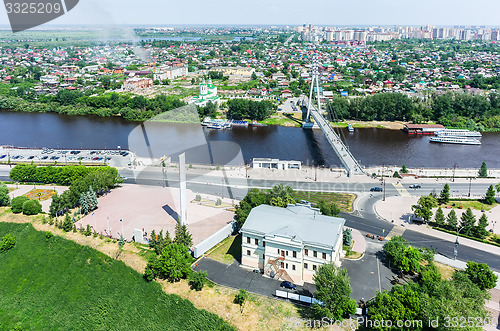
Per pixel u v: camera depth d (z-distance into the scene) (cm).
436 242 17200
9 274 15200
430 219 19388
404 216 19775
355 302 12031
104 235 16975
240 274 14562
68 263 15250
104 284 14150
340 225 14762
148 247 15938
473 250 16538
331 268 12350
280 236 13950
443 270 15012
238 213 17512
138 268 14588
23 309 13712
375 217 19650
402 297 11662
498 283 14212
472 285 12406
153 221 18375
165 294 13412
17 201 19112
